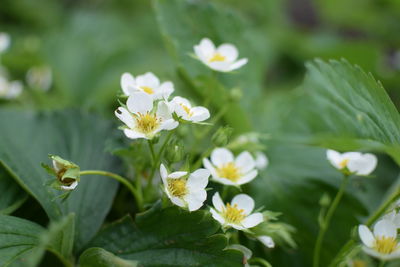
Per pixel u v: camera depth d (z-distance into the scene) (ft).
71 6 3.20
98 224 1.33
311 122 1.62
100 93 2.04
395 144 1.32
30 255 1.21
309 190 1.55
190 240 1.24
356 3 3.06
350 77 1.39
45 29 2.79
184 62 1.58
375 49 2.35
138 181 1.34
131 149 1.34
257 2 3.08
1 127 1.44
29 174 1.36
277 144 1.66
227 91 1.55
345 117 1.43
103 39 2.60
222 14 1.66
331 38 2.98
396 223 1.26
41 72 2.13
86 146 1.45
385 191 1.82
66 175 1.21
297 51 2.89
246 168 1.37
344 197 1.53
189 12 1.63
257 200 1.51
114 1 3.16
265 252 1.40
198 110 1.27
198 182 1.23
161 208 1.25
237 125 1.62
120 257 1.26
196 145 1.45
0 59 2.11
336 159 1.40
